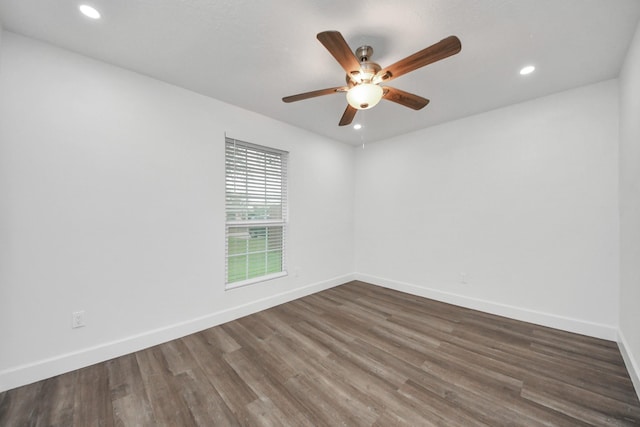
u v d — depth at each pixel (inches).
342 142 163.8
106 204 79.4
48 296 70.5
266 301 121.7
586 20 61.3
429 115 119.7
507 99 103.3
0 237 64.5
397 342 89.5
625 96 76.9
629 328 73.5
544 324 101.0
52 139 71.0
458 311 117.6
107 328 79.5
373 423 55.0
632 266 71.0
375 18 61.2
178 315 94.1
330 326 102.5
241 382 68.6
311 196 144.7
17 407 59.5
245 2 56.7
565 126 96.5
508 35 66.8
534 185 103.4
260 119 119.2
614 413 57.1
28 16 60.4
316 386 66.9
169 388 66.2
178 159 94.1
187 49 73.3
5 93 65.1
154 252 88.7
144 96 86.5
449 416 56.7
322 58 77.6
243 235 117.2
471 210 120.7
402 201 148.2
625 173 77.9
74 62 74.4
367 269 166.4
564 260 97.2
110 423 55.4
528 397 62.3
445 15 60.2
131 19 61.7
